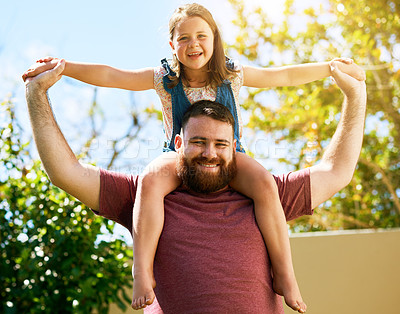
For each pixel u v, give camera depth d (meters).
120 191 2.70
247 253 2.48
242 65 2.91
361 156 8.21
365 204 8.59
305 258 5.59
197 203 2.57
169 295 2.45
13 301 4.45
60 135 2.63
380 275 5.70
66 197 4.51
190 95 2.78
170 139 2.84
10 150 4.86
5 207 4.67
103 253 4.65
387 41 8.83
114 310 4.89
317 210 8.66
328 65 2.91
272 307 2.49
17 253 4.60
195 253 2.46
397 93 9.02
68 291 4.34
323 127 7.96
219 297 2.39
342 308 5.55
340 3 8.71
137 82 2.80
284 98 8.66
